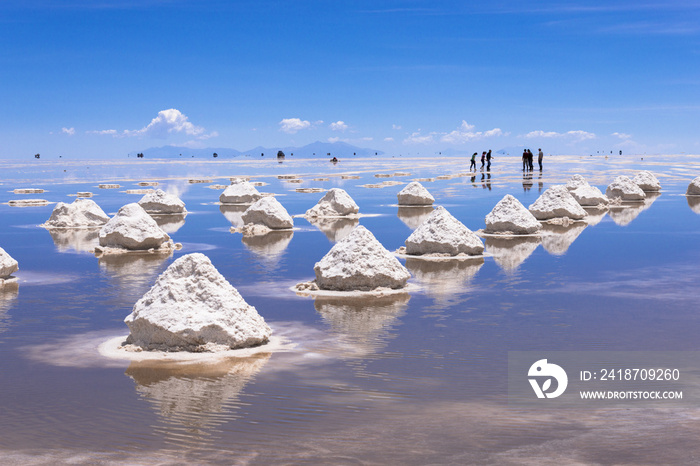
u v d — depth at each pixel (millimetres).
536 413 8383
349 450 7359
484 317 13164
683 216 32094
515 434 7754
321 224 30031
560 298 14812
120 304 14680
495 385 9375
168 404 8727
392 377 9711
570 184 41688
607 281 16672
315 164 130375
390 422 8117
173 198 35469
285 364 10328
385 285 15836
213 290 11391
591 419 8195
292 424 8070
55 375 9906
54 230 28859
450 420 8164
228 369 10109
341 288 15781
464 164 117625
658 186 48844
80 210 30531
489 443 7516
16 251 22750
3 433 7902
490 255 21016
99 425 8094
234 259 20609
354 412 8430
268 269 18844
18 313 13844
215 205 40562
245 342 11227
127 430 7945
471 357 10617
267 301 14766
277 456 7230
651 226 28328
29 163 153500
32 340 11797
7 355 10922
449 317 13195
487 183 57844
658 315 13203
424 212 34969
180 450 7402
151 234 22812
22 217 34031
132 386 9414
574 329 12219
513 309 13812
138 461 7156
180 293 11273
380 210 36312
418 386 9344
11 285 16891
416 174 77312
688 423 8039
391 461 7086
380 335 11930
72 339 11859
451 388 9266
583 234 26031
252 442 7590
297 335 11992
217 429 7945
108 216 32219
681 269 18188
